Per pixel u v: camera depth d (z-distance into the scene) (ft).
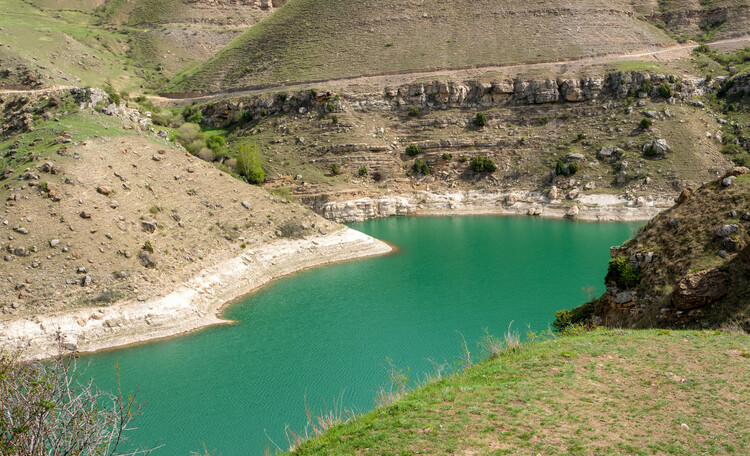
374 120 401.29
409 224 325.62
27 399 44.39
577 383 67.21
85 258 176.86
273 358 147.02
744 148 326.85
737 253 97.25
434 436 55.77
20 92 301.02
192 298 185.16
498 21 468.34
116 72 531.50
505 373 73.56
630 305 109.50
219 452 101.30
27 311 158.40
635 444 52.49
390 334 159.33
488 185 359.25
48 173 197.67
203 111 446.60
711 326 91.50
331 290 205.57
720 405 59.11
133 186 214.69
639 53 423.23
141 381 134.62
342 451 56.29
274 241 238.27
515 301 181.78
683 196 118.42
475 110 394.73
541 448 52.29
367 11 502.79
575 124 368.07
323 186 353.10
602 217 309.42
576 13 468.75
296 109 414.41
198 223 221.87
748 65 377.50
